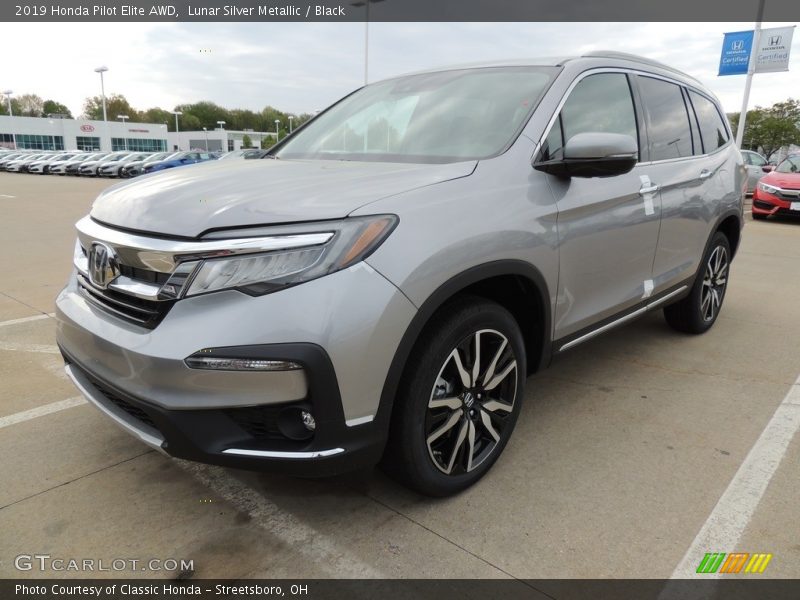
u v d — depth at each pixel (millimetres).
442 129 2822
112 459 2727
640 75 3480
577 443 2893
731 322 4918
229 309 1851
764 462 2730
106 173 31969
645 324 4848
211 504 2404
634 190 3084
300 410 1936
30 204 14609
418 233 2025
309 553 2129
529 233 2406
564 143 2758
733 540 2199
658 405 3320
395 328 1958
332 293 1854
